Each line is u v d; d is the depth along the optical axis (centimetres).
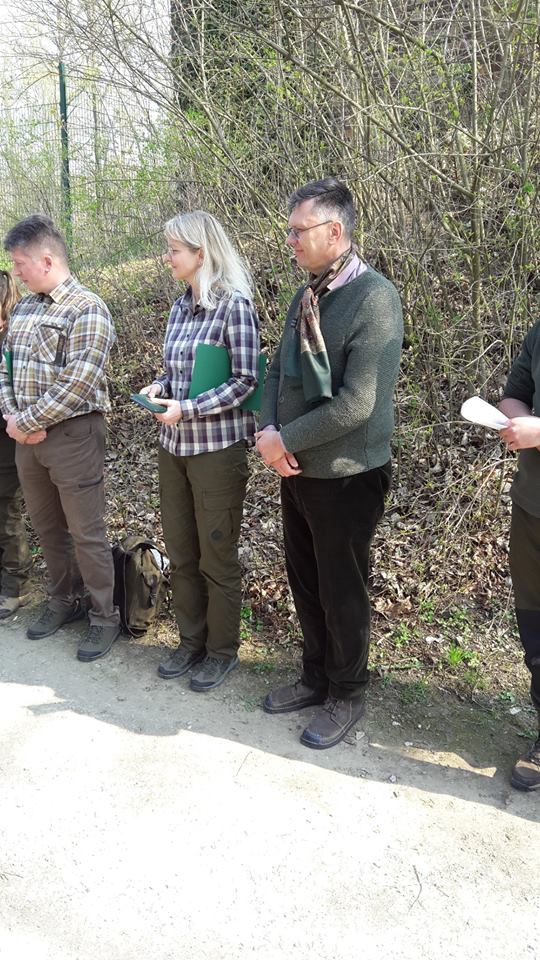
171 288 550
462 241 354
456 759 255
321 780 245
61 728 270
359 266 234
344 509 239
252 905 199
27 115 600
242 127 422
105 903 200
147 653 320
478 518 354
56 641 330
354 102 340
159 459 289
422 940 189
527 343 236
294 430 230
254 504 407
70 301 294
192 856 214
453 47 367
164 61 398
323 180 226
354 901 200
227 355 269
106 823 226
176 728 271
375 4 359
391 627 323
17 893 203
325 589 250
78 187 558
